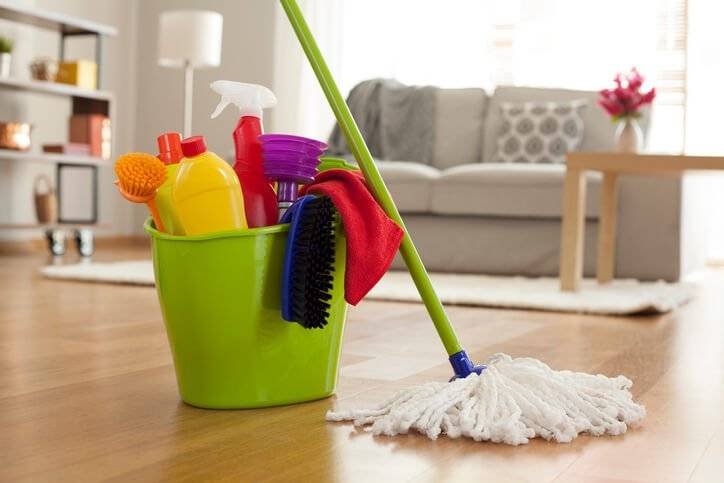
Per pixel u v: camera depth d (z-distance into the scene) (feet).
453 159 17.19
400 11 19.81
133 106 22.04
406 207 14.98
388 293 10.73
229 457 3.75
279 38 20.52
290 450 3.87
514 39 19.25
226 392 4.61
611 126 16.38
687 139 18.71
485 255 14.84
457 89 17.62
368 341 7.32
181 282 4.55
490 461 3.76
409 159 17.15
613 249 13.60
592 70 18.84
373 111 17.42
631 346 7.49
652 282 14.20
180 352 4.67
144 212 21.90
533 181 14.37
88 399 4.86
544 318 9.41
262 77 20.86
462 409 4.27
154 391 5.09
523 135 16.33
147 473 3.50
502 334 8.06
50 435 4.08
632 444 4.12
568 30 18.94
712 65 18.62
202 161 4.54
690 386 5.66
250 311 4.55
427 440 4.07
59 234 17.62
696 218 16.20
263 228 4.51
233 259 4.49
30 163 19.11
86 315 8.64
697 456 3.93
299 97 20.35
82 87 17.97
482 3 19.39
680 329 8.76
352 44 20.07
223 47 21.17
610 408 4.42
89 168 20.65
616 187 13.43
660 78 18.67
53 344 6.82
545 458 3.84
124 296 10.46
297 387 4.79
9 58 16.87
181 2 21.62
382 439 4.08
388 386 5.35
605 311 9.88
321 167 5.22
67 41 20.26
